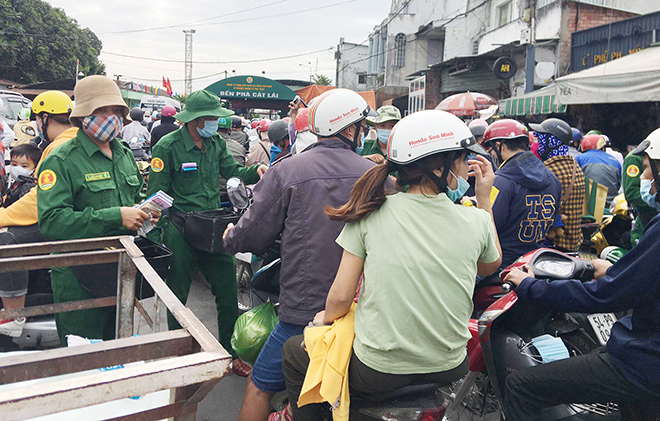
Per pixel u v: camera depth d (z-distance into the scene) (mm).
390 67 32969
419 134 1926
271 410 3035
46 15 39844
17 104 18141
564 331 2877
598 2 14781
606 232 4684
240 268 4922
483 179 2631
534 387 2406
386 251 1927
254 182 4160
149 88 45469
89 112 2918
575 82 10289
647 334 2111
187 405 1547
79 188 3002
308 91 17188
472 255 1979
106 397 1287
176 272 3822
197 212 3779
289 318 2471
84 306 2682
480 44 22219
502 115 13586
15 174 4449
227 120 6707
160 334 1672
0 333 3857
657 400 2115
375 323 1947
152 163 3795
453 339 1984
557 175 3936
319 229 2428
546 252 2779
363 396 2111
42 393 1220
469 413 3088
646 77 8703
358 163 2537
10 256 2566
